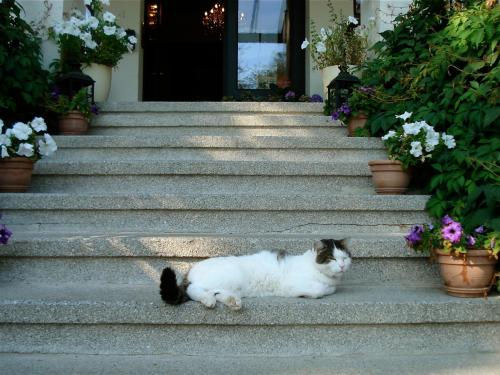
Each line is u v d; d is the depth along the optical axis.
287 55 6.71
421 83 3.81
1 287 2.48
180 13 7.75
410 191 3.49
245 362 2.09
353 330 2.23
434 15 4.18
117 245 2.61
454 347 2.27
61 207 3.04
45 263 2.61
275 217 3.10
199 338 2.19
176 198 3.05
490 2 3.54
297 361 2.11
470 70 3.37
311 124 4.33
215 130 4.34
